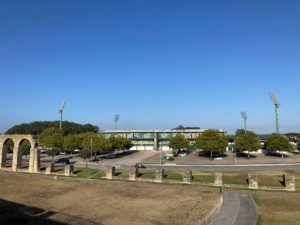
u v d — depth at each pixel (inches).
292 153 6683.1
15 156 4419.3
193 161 5536.4
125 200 2449.6
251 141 5890.8
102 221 1908.2
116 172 4005.9
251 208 2148.1
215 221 1843.0
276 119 6776.6
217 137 5836.6
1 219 1961.1
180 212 2080.5
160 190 2832.2
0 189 2957.7
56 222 1898.4
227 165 4813.0
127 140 7180.1
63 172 4151.1
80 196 2618.1
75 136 6948.8
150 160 5821.9
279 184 3068.4
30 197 2605.8
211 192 2714.1
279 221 1862.7
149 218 1957.4
